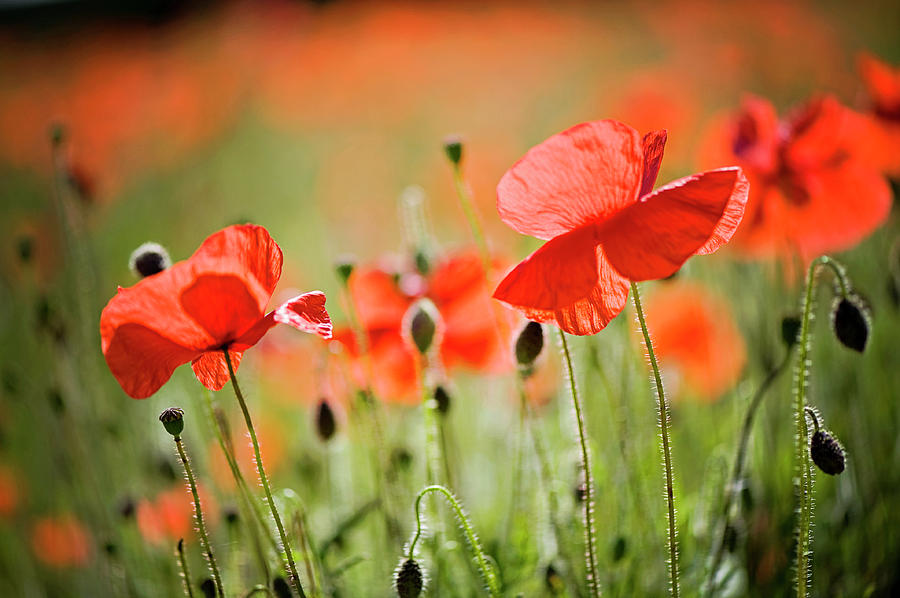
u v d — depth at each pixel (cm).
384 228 201
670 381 99
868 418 93
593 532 81
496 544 85
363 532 93
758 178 94
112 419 99
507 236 152
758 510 86
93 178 103
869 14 280
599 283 74
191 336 73
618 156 72
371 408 85
